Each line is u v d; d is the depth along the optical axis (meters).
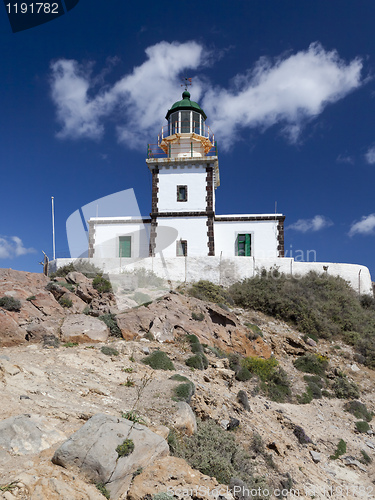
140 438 6.70
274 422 13.80
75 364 11.63
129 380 11.07
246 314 24.22
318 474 11.35
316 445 13.34
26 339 14.14
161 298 19.27
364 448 13.91
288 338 21.83
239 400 13.43
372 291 31.14
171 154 35.22
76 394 9.20
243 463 9.04
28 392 8.59
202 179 33.44
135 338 15.65
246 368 17.11
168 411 9.32
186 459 7.77
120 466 5.91
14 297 15.86
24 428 6.53
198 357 14.88
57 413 7.68
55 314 15.92
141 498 5.73
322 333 23.34
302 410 15.86
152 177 33.81
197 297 23.77
